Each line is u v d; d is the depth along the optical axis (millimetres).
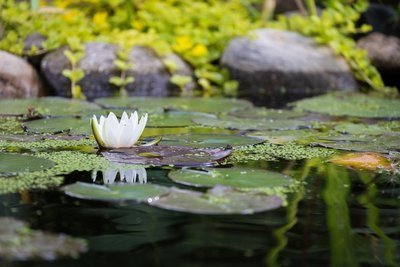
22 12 6625
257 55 6684
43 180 2826
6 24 6504
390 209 2502
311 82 6656
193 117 4719
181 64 6582
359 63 6871
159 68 6375
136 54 6383
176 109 5117
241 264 1940
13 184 2756
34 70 6137
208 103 5453
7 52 6098
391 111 5168
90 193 2598
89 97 6016
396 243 2143
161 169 3053
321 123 4598
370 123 4648
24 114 4664
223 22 7383
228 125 4402
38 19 6680
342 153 3543
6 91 5715
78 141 3758
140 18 7441
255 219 2348
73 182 2801
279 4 8617
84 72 6156
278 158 3396
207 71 6793
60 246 2020
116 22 7254
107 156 3295
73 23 6801
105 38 6539
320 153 3537
